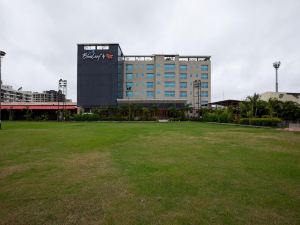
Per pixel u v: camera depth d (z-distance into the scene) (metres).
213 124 39.25
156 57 74.44
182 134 19.61
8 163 8.49
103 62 67.44
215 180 6.34
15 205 4.71
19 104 65.19
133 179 6.43
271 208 4.52
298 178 6.51
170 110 59.38
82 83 67.31
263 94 49.59
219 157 9.56
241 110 41.25
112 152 10.70
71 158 9.34
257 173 7.04
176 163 8.42
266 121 32.19
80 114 55.22
